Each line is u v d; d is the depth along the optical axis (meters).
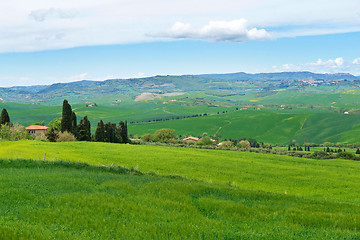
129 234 15.68
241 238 15.89
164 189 26.88
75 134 109.38
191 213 20.92
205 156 72.56
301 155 103.19
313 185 50.59
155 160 61.62
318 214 22.16
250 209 22.73
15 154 53.84
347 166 74.44
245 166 62.53
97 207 19.94
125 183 27.58
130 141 129.38
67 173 30.38
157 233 16.20
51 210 18.58
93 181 27.52
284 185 49.44
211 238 15.70
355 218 21.19
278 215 21.83
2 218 16.30
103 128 115.25
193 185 29.05
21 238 13.52
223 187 30.42
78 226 16.50
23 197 20.72
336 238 16.69
